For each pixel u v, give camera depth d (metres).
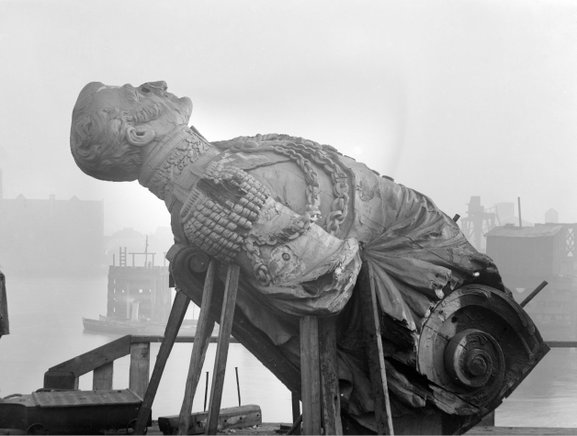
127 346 5.73
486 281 4.63
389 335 4.30
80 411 4.61
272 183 4.50
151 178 4.59
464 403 4.43
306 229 4.25
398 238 4.60
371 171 4.84
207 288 4.32
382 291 4.32
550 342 5.90
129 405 4.73
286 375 4.48
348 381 4.28
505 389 4.57
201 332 4.26
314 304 4.04
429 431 4.41
